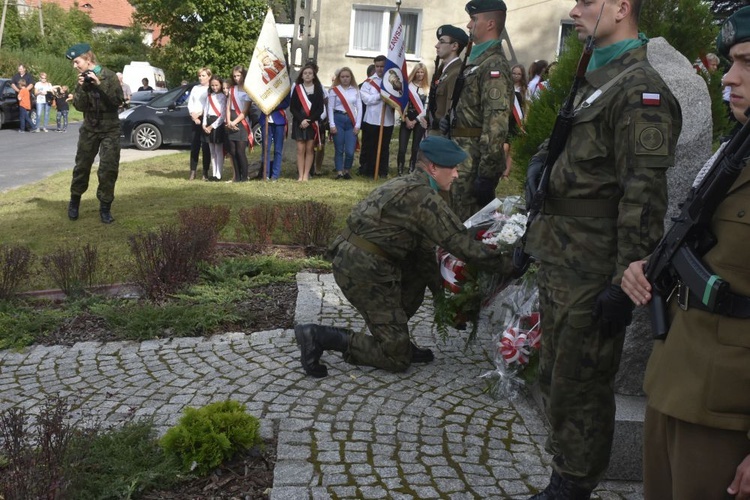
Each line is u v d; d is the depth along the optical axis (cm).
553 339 284
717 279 193
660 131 252
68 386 451
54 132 2439
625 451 337
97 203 1012
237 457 356
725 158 196
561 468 291
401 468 348
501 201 462
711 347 196
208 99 1198
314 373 448
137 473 332
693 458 200
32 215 936
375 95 1241
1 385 456
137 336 524
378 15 1886
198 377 457
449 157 426
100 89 846
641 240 250
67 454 321
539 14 1864
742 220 192
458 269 453
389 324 446
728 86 200
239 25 2728
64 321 560
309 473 340
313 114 1193
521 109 1011
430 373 458
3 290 598
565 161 276
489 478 341
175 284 611
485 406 414
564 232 277
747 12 193
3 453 353
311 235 757
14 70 3616
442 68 597
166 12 2775
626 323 263
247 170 1221
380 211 432
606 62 273
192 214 764
